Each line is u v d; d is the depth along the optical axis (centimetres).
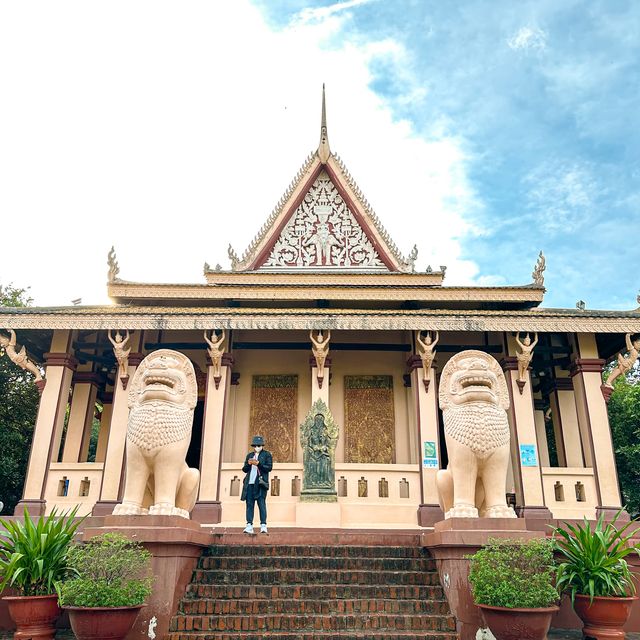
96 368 1734
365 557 936
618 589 723
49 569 700
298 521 1273
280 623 748
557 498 1420
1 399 2066
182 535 774
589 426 1441
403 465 1420
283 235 1895
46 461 1391
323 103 1992
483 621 743
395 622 755
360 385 1734
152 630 727
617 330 1435
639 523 1279
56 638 762
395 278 1745
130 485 855
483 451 876
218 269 1769
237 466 1415
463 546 780
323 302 1694
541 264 1711
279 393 1730
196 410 1888
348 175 1939
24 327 1416
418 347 1537
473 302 1688
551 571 702
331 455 1341
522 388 1470
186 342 1630
